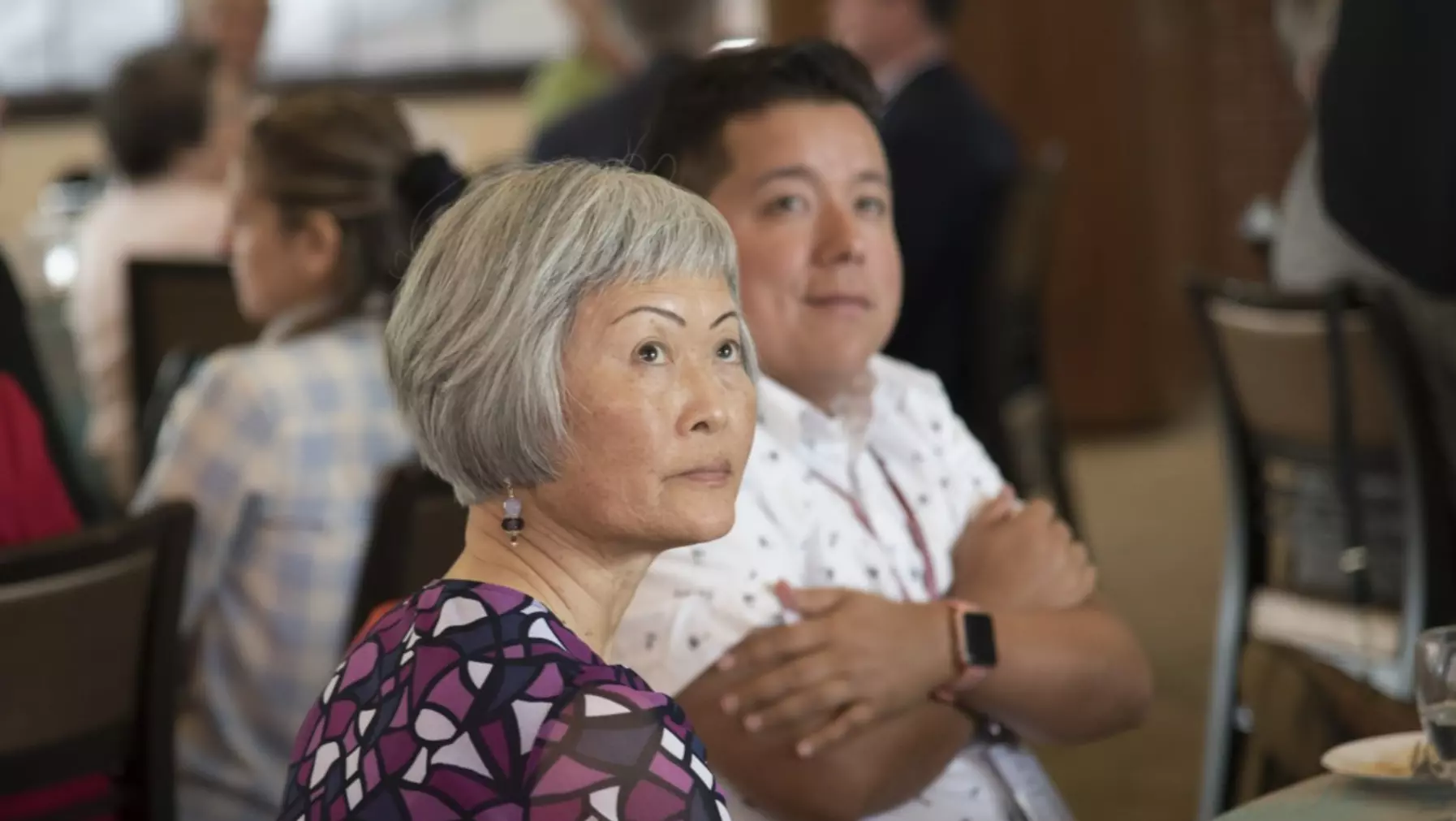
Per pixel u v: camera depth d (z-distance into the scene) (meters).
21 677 4.44
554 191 2.73
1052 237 10.95
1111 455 17.31
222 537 5.53
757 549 3.89
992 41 17.70
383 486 5.09
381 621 2.67
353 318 5.80
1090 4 17.66
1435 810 3.38
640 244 2.71
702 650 3.79
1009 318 10.34
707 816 2.37
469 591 2.56
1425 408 6.01
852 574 4.05
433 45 18.53
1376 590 6.55
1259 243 8.31
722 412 2.74
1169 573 12.48
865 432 4.19
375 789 2.45
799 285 4.12
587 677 2.44
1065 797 8.38
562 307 2.67
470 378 2.68
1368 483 6.51
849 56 4.27
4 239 17.23
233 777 5.61
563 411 2.68
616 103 10.14
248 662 5.60
